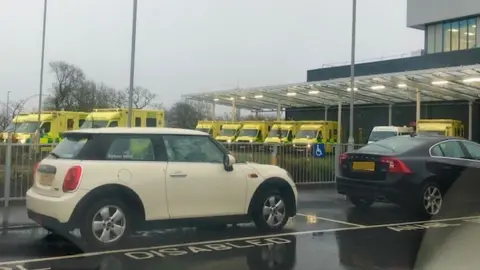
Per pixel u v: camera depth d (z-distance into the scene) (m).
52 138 24.78
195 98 45.72
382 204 11.63
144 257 6.64
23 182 10.13
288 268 6.25
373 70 45.84
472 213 10.45
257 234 8.16
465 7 42.41
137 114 23.86
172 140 7.61
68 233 7.55
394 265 6.44
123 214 7.02
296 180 14.34
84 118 26.30
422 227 8.95
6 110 45.44
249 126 35.06
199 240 7.69
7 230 8.10
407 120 41.44
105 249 6.91
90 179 6.78
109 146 7.10
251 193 8.12
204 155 7.86
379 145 10.70
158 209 7.22
